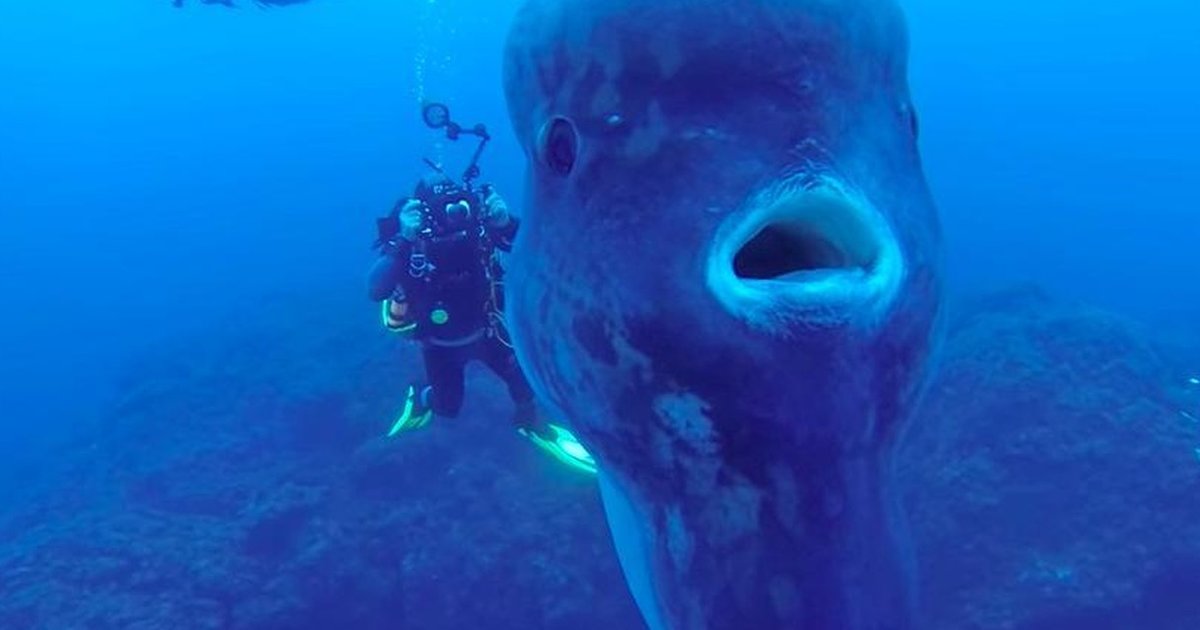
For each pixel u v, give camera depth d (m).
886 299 1.50
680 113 1.59
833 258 1.58
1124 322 10.96
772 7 1.60
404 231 5.11
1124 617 8.49
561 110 1.76
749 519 1.55
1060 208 43.31
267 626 8.71
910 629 1.59
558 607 8.68
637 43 1.64
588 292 1.64
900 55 1.80
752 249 1.74
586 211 1.67
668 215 1.55
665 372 1.54
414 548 9.15
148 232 58.88
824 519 1.52
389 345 12.59
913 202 1.65
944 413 10.16
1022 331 10.80
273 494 10.21
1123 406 9.57
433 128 5.11
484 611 8.78
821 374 1.49
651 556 1.75
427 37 97.44
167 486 11.82
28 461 20.12
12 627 8.61
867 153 1.60
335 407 12.67
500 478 9.69
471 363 11.34
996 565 8.92
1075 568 8.63
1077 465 9.16
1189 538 8.60
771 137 1.54
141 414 14.02
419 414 6.12
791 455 1.51
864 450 1.55
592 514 9.27
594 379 1.66
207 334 19.62
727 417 1.52
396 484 9.98
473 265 5.19
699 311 1.50
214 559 9.25
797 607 1.53
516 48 1.96
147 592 8.89
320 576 9.00
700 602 1.61
